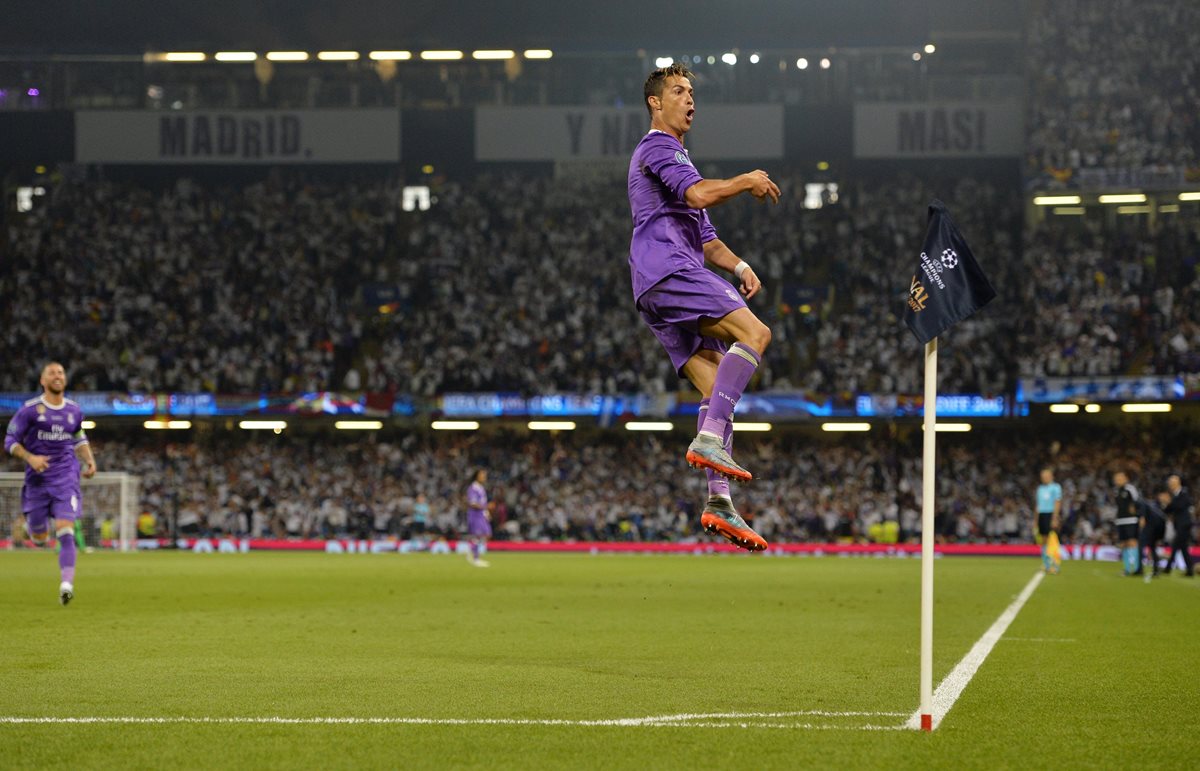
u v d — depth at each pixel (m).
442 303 60.28
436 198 64.25
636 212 8.30
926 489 7.96
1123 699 9.44
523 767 6.65
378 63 60.94
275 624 15.88
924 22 57.53
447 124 60.47
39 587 23.56
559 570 33.97
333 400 54.47
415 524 51.62
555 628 15.64
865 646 13.52
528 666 11.41
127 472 56.44
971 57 58.94
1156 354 52.00
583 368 57.25
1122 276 55.28
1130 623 16.94
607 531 53.41
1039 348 53.53
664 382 56.16
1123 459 53.72
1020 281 57.00
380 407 54.50
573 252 61.78
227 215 62.75
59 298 59.59
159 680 10.21
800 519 53.03
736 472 7.73
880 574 32.47
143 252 61.38
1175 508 32.97
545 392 54.88
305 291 60.53
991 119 58.41
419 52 58.91
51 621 16.06
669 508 54.12
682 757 6.93
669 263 8.07
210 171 63.88
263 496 55.19
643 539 53.31
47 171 63.03
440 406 54.75
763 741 7.45
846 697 9.44
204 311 59.56
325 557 43.34
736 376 7.89
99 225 61.97
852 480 54.53
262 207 63.22
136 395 54.50
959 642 14.07
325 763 6.76
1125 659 12.32
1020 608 19.86
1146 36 58.06
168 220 62.38
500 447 57.38
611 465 56.16
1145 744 7.48
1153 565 31.58
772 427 56.84
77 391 55.03
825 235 61.97
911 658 12.27
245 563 37.25
